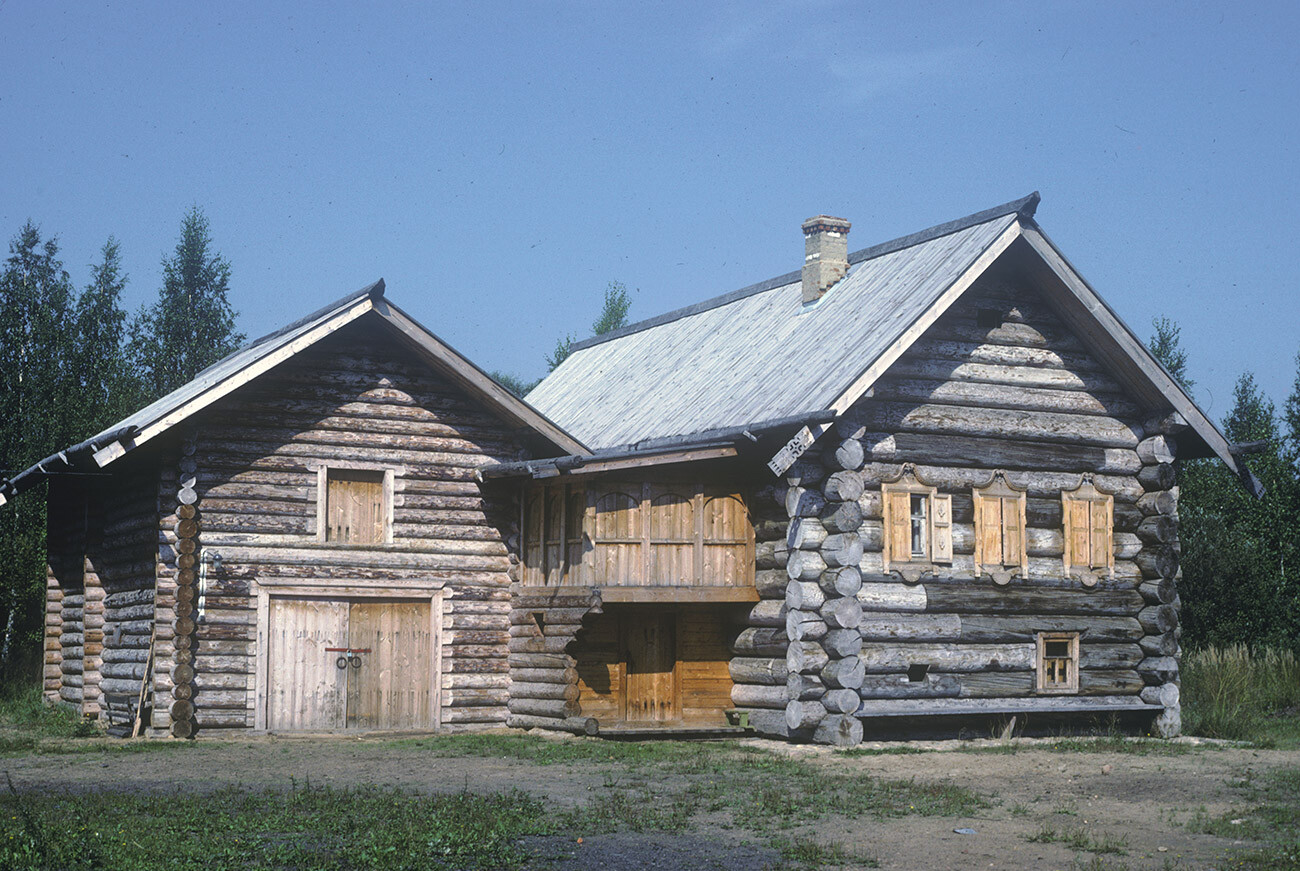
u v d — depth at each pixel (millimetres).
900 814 13656
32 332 40344
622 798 14250
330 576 21859
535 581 22484
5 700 29031
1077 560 21859
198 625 21047
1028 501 21625
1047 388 22016
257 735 21109
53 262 43125
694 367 25734
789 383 21297
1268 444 22344
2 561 34500
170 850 11438
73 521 27031
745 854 11742
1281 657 28016
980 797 14812
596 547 20609
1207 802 14680
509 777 16250
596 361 30938
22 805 12914
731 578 20812
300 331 21219
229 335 47000
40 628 35812
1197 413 22359
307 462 21938
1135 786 15773
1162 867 11305
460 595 22781
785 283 26844
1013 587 21234
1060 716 21750
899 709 19922
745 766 17203
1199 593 31906
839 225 24875
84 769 16844
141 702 21359
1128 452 22562
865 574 20094
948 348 21297
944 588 20672
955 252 21547
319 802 13727
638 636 21891
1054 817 13680
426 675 22484
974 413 21250
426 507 22734
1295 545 32656
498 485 23281
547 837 12352
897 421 20672
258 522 21516
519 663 22703
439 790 15070
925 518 20750
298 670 21594
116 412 38938
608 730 20531
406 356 22891
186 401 20391
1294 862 11289
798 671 19594
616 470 20703
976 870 11234
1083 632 21734
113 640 23562
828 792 14969
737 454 19594
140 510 22781
